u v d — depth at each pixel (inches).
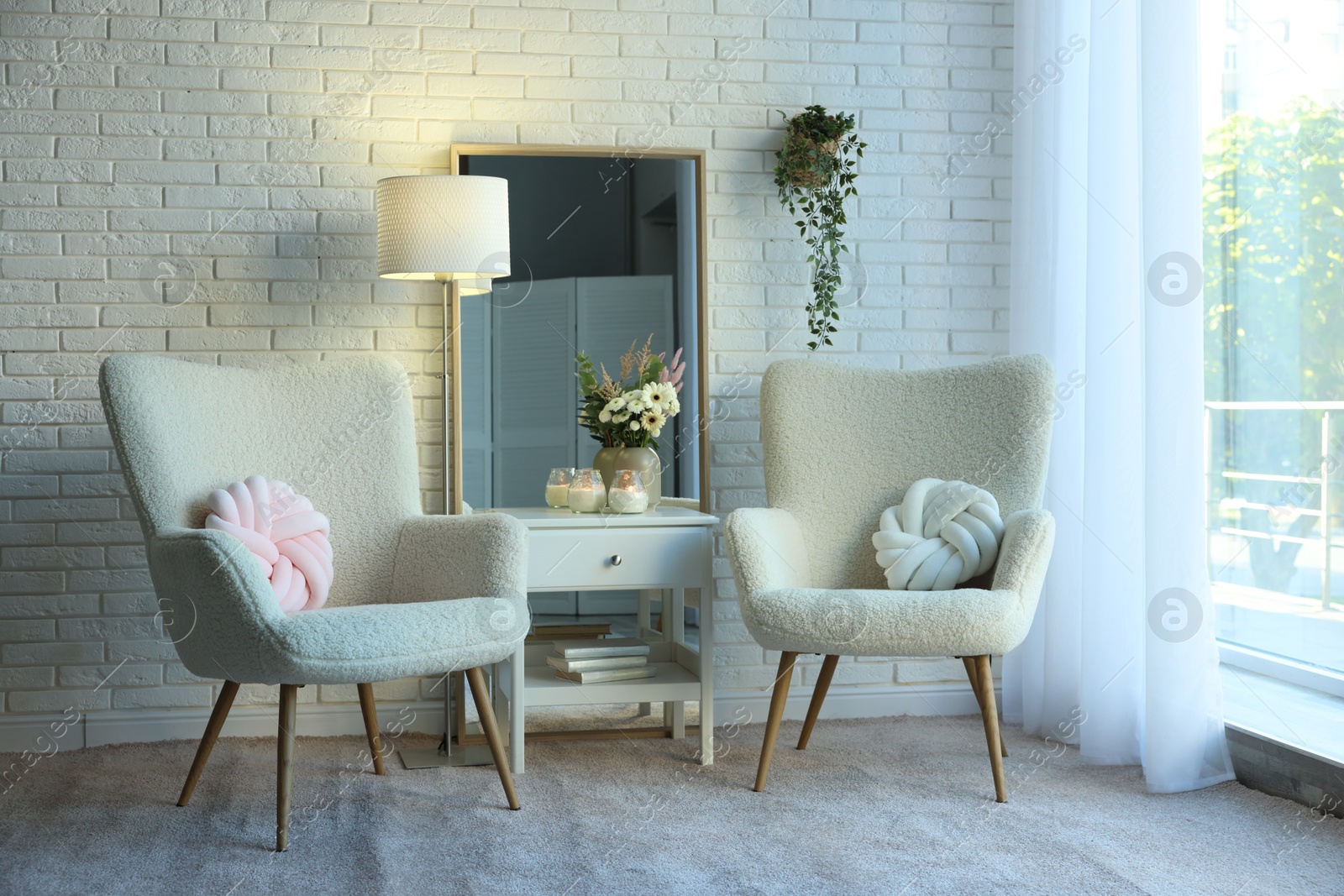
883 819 92.7
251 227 119.5
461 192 107.1
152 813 93.8
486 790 100.7
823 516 114.3
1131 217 110.7
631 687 108.9
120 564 117.6
